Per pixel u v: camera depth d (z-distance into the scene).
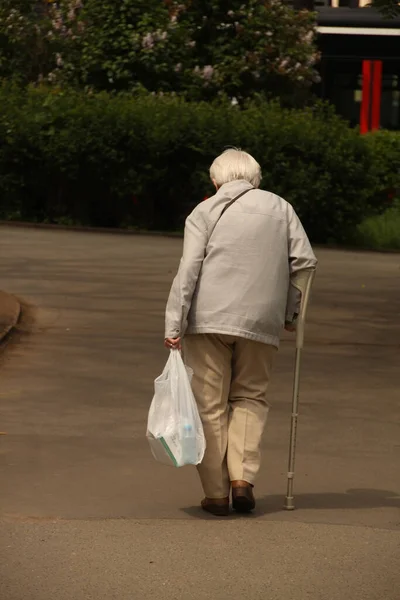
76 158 63.72
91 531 16.05
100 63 71.06
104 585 14.00
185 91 71.06
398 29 83.94
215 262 17.02
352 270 50.84
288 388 26.89
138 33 70.75
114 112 63.50
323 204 63.50
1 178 64.50
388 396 26.39
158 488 18.61
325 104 68.94
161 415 16.80
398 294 43.38
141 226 64.94
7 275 43.91
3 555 15.02
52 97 64.56
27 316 35.38
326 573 14.53
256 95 70.31
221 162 17.55
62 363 28.78
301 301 17.42
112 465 19.94
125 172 64.06
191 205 65.06
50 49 73.81
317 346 32.53
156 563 14.78
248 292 16.98
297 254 17.25
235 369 17.44
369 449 21.59
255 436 17.33
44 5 76.50
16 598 13.59
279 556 15.12
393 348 32.69
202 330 16.98
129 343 31.64
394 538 15.95
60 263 47.94
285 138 63.06
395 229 65.62
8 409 23.95
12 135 63.78
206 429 17.19
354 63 84.50
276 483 19.16
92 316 35.78
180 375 16.81
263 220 17.11
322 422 23.67
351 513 17.36
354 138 64.12
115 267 47.28
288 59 73.56
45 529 16.09
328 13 84.69
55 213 65.06
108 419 23.30
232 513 17.30
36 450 20.83
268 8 73.38
